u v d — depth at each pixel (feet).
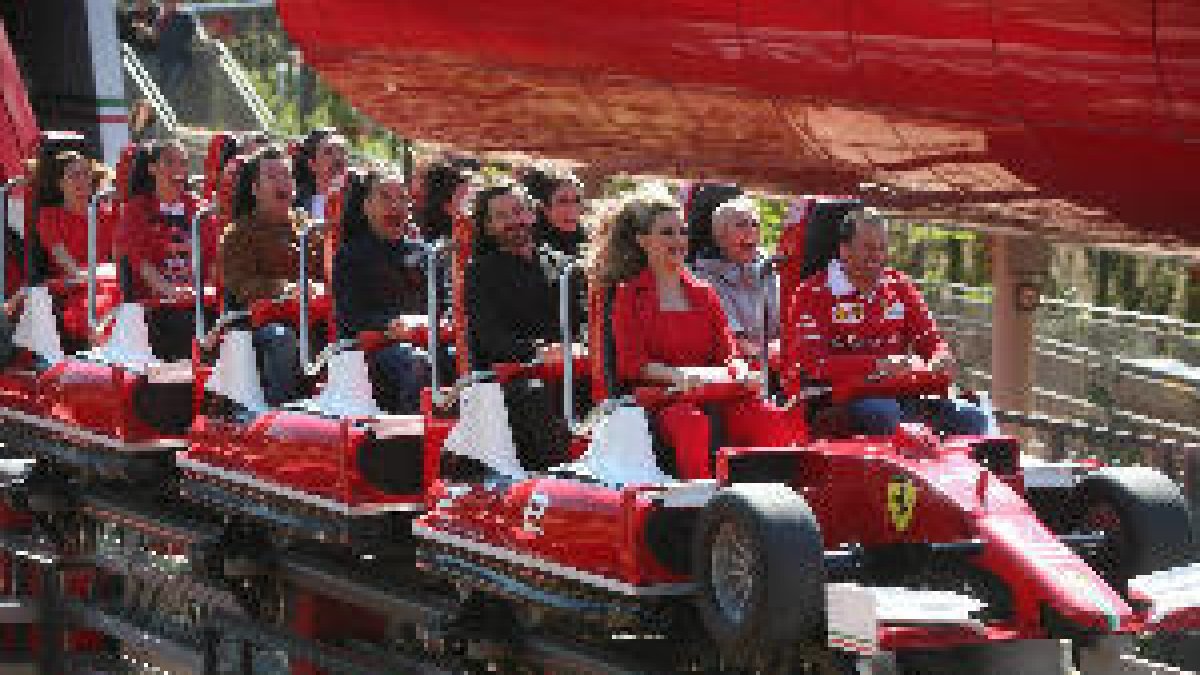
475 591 61.46
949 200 92.17
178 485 74.84
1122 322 104.01
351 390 66.95
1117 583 53.98
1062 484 54.90
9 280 86.38
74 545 82.58
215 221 77.00
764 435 55.77
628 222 56.34
